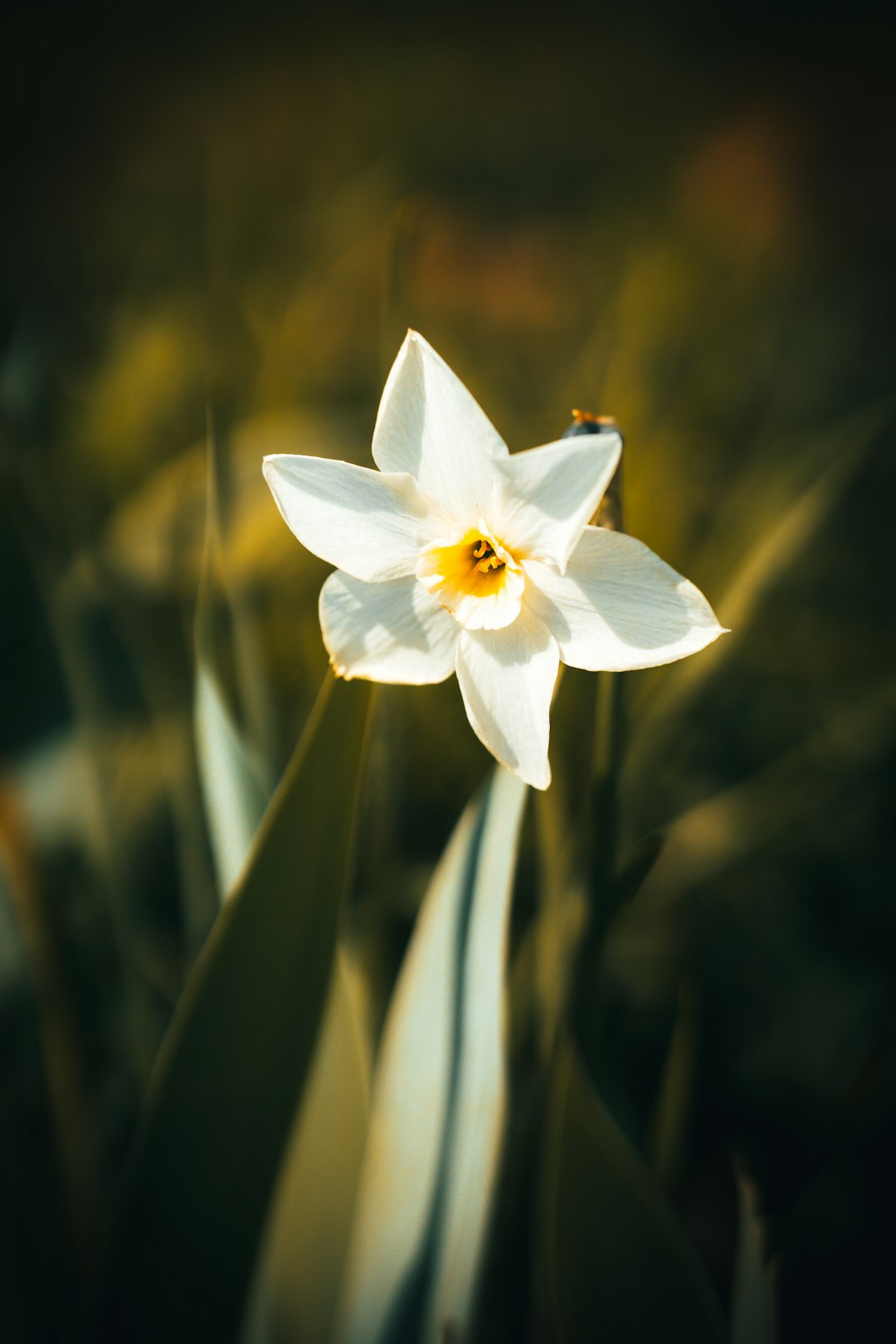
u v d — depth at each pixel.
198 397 0.65
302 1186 0.31
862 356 0.91
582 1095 0.27
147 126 1.62
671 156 1.46
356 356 0.79
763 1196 0.40
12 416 0.43
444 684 0.52
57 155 1.52
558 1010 0.32
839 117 1.57
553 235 1.19
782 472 0.53
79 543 0.38
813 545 0.68
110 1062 0.40
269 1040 0.28
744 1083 0.45
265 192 1.30
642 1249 0.28
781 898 0.53
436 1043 0.29
